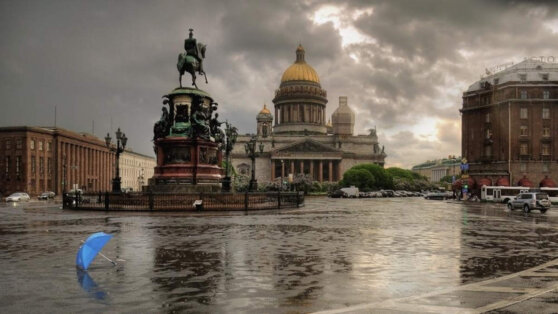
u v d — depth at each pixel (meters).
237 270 15.69
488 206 68.88
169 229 27.98
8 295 12.38
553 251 20.33
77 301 11.79
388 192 142.00
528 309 11.22
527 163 98.06
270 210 47.94
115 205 47.44
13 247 20.62
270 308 11.21
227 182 56.59
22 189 114.31
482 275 15.16
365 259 17.92
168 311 10.93
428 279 14.49
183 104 53.91
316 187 145.50
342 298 12.17
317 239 23.75
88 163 146.88
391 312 10.95
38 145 119.44
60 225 30.39
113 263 16.70
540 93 98.62
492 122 104.44
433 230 29.00
